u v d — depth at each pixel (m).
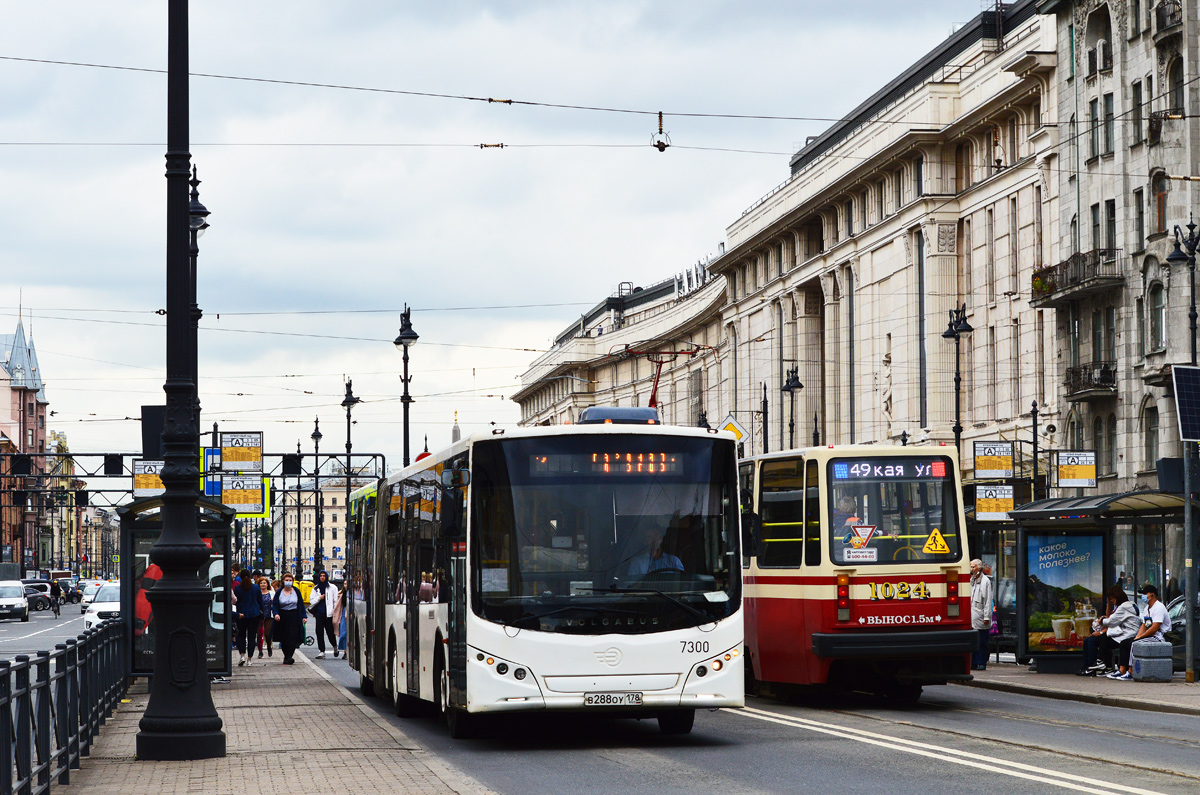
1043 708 22.58
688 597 16.97
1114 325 55.34
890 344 75.56
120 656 24.98
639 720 21.14
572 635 16.70
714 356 113.94
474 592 16.81
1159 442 52.03
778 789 13.09
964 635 22.22
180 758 15.62
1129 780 13.48
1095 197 56.41
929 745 16.50
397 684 22.61
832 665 22.48
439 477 19.11
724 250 115.25
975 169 68.25
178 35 16.28
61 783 13.67
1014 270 64.44
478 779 14.34
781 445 92.88
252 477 52.97
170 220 16.19
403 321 41.88
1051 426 59.84
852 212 81.19
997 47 69.44
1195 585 26.83
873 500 22.52
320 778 14.01
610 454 17.22
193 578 15.98
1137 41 53.50
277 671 34.16
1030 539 29.81
